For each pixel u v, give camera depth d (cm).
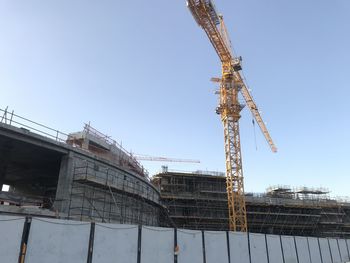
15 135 2592
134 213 3806
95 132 3906
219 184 6950
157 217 4981
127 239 1725
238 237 2350
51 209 2806
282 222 7394
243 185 5919
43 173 3925
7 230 1386
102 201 3247
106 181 3153
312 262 3003
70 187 2895
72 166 2973
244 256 2333
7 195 2772
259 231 7319
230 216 5831
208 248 2112
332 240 3456
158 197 5150
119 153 4197
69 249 1530
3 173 3841
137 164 4634
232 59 6341
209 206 6669
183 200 6581
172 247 1917
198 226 6500
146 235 1814
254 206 7325
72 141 3722
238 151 6047
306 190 8438
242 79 6819
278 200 7444
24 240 1426
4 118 2534
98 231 1642
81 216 2836
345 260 3506
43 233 1476
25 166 3609
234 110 6188
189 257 1978
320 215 7781
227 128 6159
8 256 1362
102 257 1614
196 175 6819
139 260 1748
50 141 2831
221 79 6419
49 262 1462
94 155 3228
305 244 3022
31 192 4638
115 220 3366
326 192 8488
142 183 4200
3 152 3039
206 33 5878
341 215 8188
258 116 7725
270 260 2545
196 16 5522
